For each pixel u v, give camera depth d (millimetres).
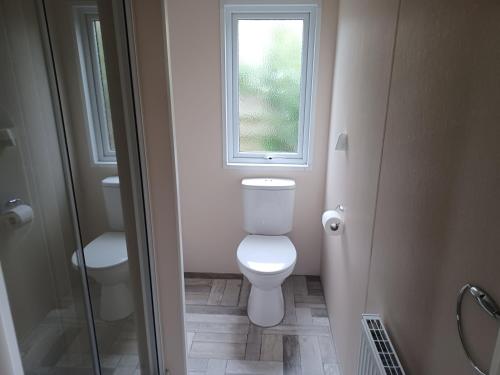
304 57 2357
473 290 619
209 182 2572
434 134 800
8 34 793
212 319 2246
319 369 1843
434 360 785
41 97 901
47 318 952
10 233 804
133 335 1450
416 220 891
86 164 1086
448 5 747
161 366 1637
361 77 1510
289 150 2574
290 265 2049
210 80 2354
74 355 1092
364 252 1379
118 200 1263
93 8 1071
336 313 1955
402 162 1001
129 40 1216
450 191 722
